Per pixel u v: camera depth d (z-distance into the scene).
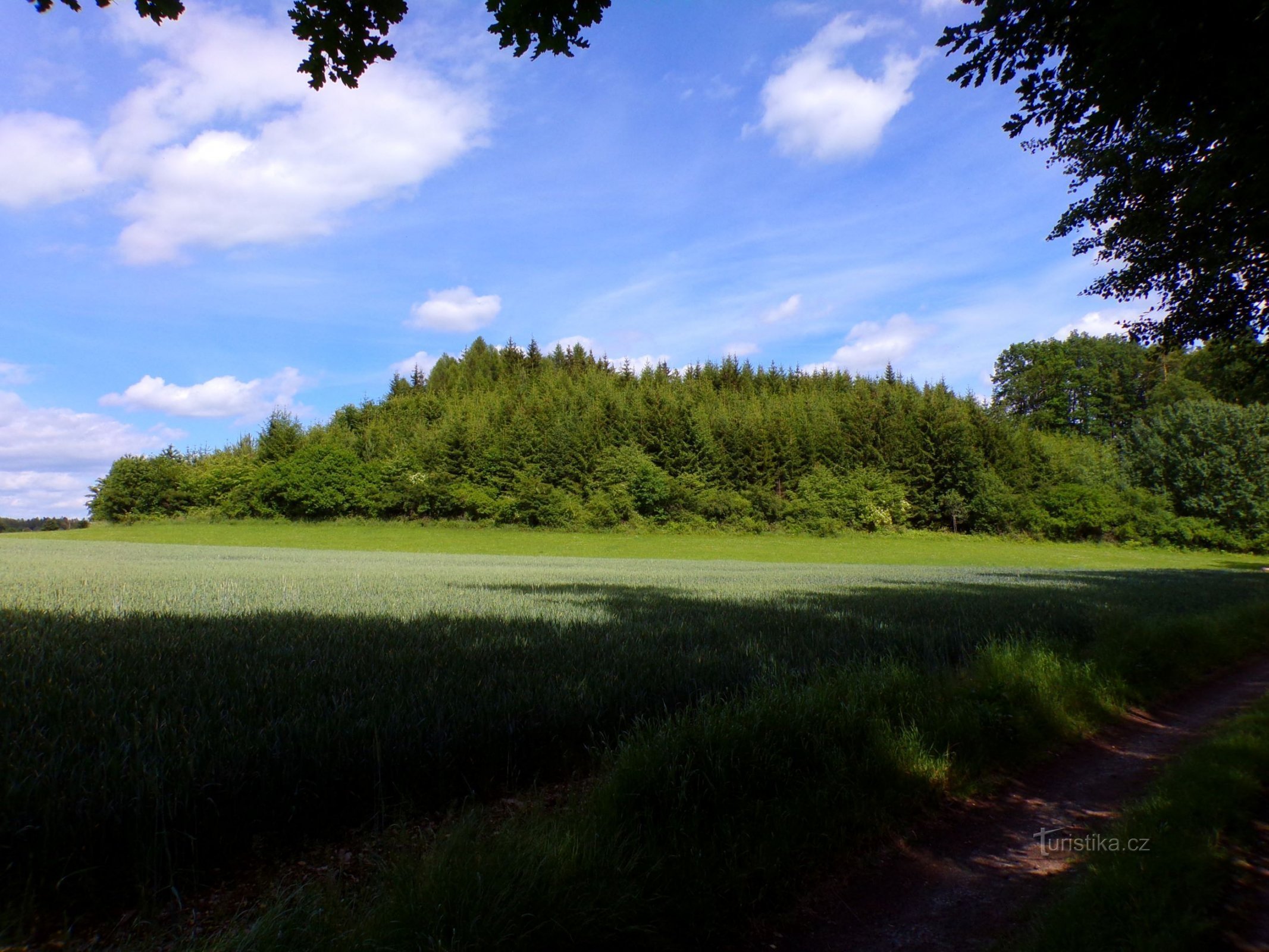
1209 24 4.82
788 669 6.85
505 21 4.09
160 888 2.96
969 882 3.92
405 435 86.25
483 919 2.77
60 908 2.91
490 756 4.46
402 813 3.76
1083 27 5.64
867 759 4.87
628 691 5.73
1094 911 3.36
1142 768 6.06
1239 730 6.31
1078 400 89.94
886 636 9.16
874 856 4.20
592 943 2.96
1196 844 4.01
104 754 3.61
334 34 4.03
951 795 5.19
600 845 3.46
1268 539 58.62
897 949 3.23
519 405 88.50
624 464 72.56
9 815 2.98
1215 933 3.18
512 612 11.04
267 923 2.59
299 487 73.19
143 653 6.33
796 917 3.51
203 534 64.94
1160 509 62.78
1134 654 9.36
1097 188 12.23
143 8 3.68
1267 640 13.52
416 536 66.56
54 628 7.73
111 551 38.25
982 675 7.40
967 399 79.25
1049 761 6.18
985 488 68.00
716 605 13.16
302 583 16.58
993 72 6.27
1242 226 9.19
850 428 77.31
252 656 6.33
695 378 122.00
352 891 3.11
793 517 71.12
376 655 6.58
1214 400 65.62
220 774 3.49
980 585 22.19
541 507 70.38
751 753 4.38
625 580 22.28
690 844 3.63
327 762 3.77
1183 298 12.11
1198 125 5.69
